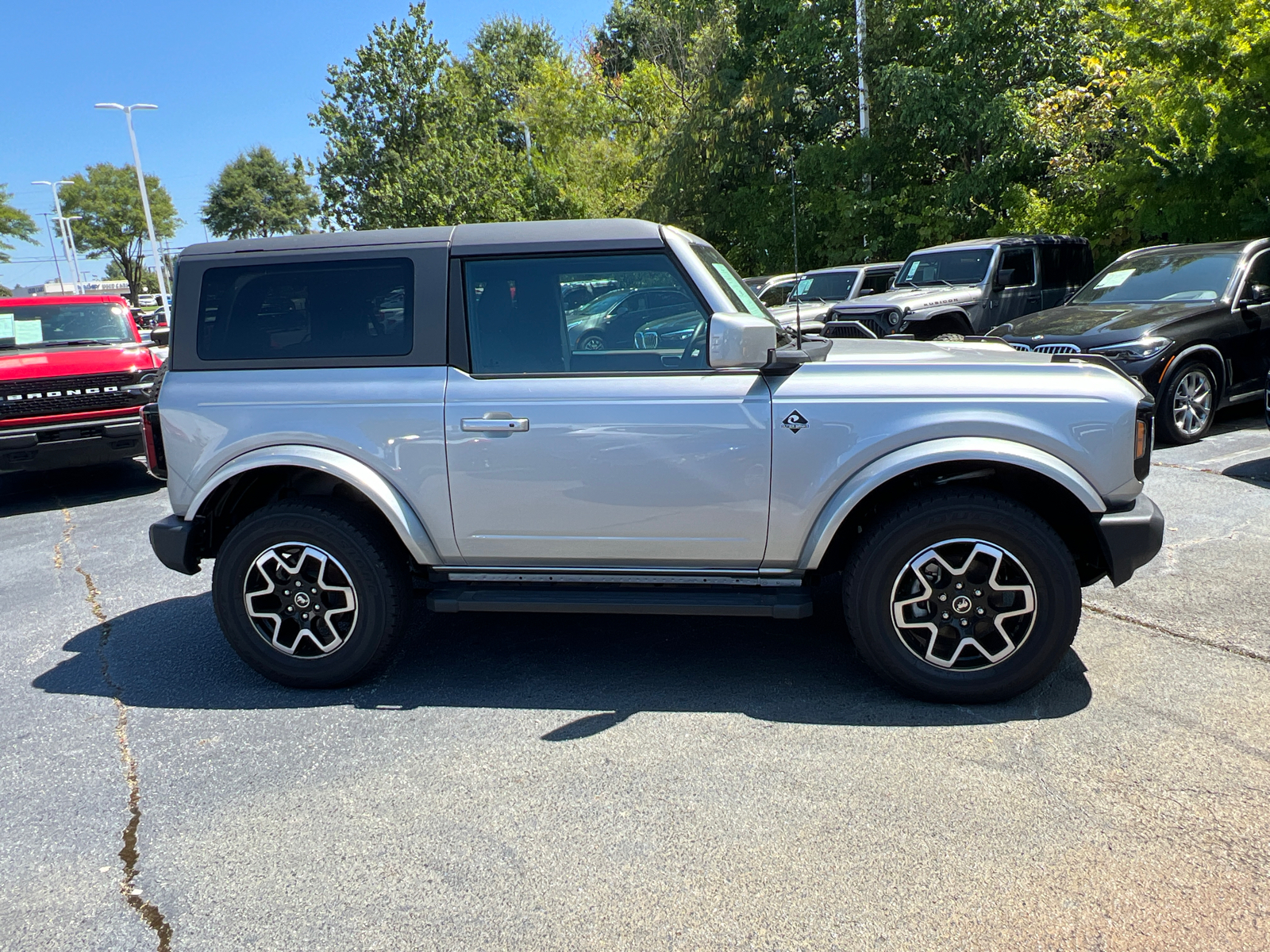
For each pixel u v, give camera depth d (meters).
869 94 20.00
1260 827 2.70
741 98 22.73
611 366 3.68
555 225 3.74
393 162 24.44
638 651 4.28
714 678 3.94
